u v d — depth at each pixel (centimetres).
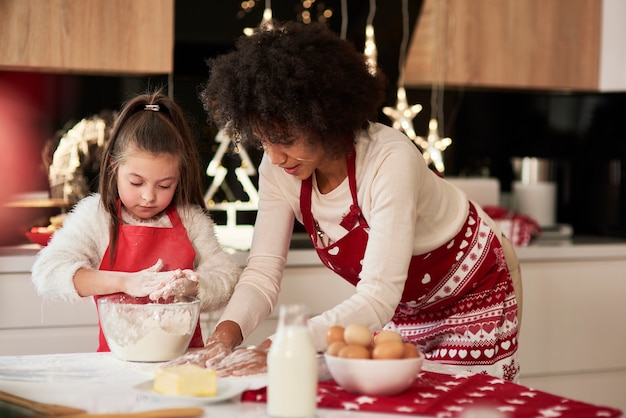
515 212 340
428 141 321
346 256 167
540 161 339
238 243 291
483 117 350
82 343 254
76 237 185
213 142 307
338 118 146
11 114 291
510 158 354
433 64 307
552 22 320
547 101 358
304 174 154
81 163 289
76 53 266
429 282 173
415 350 128
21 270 247
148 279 171
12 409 113
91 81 299
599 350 308
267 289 165
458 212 173
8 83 291
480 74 313
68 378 134
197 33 300
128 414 110
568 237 332
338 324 140
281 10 310
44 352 250
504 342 175
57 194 288
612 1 322
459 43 310
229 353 144
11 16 259
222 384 126
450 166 346
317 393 125
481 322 174
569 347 304
